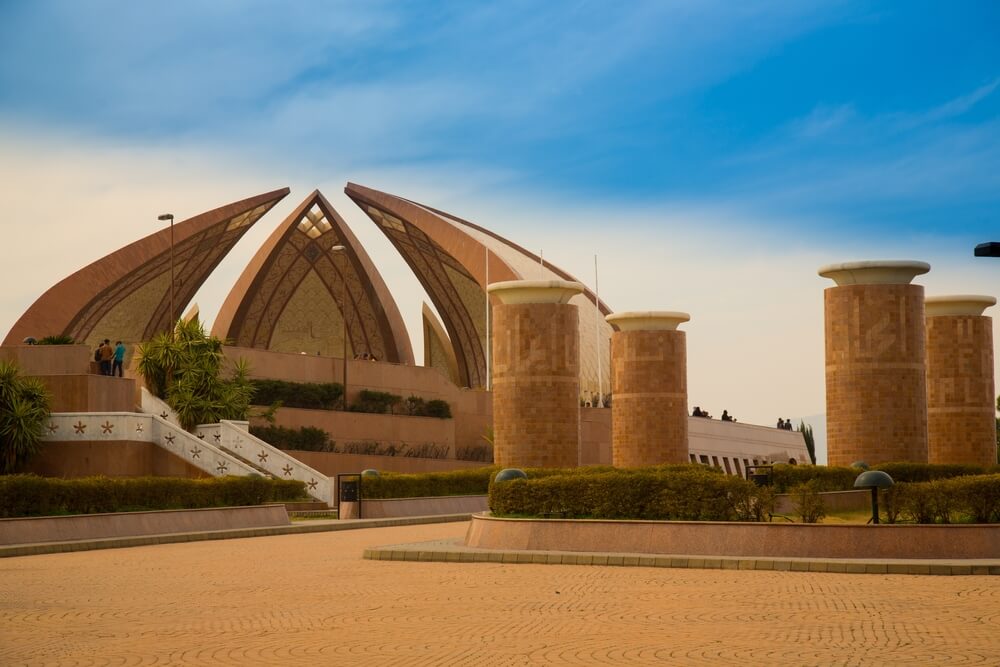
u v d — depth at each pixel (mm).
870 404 35344
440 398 50688
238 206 53500
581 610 13133
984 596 14000
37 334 48250
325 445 43094
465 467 47188
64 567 19203
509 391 37438
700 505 20250
